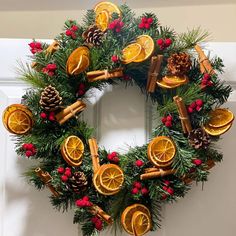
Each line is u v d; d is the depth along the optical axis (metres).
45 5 1.09
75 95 0.84
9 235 0.89
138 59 0.82
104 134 0.91
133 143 0.91
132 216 0.81
